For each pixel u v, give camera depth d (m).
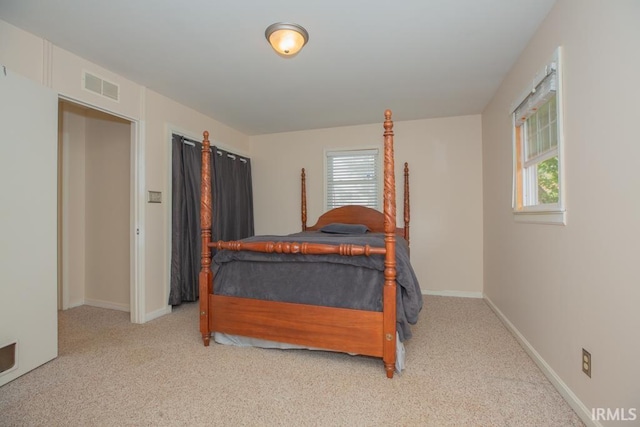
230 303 2.33
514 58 2.49
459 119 3.97
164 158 3.20
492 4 1.84
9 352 1.86
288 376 1.94
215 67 2.61
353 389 1.79
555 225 1.84
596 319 1.44
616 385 1.30
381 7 1.85
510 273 2.72
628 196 1.24
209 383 1.86
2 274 1.83
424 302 3.66
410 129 4.15
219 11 1.88
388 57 2.46
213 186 3.89
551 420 1.52
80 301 3.59
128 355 2.23
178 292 3.27
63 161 3.42
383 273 2.02
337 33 2.12
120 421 1.52
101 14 1.90
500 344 2.42
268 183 4.79
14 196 1.90
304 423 1.50
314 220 4.57
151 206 3.04
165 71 2.68
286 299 2.20
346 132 4.43
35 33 2.10
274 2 1.80
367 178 4.36
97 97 2.54
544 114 2.18
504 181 2.90
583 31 1.55
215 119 4.05
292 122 4.20
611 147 1.34
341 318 2.03
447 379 1.90
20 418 1.54
